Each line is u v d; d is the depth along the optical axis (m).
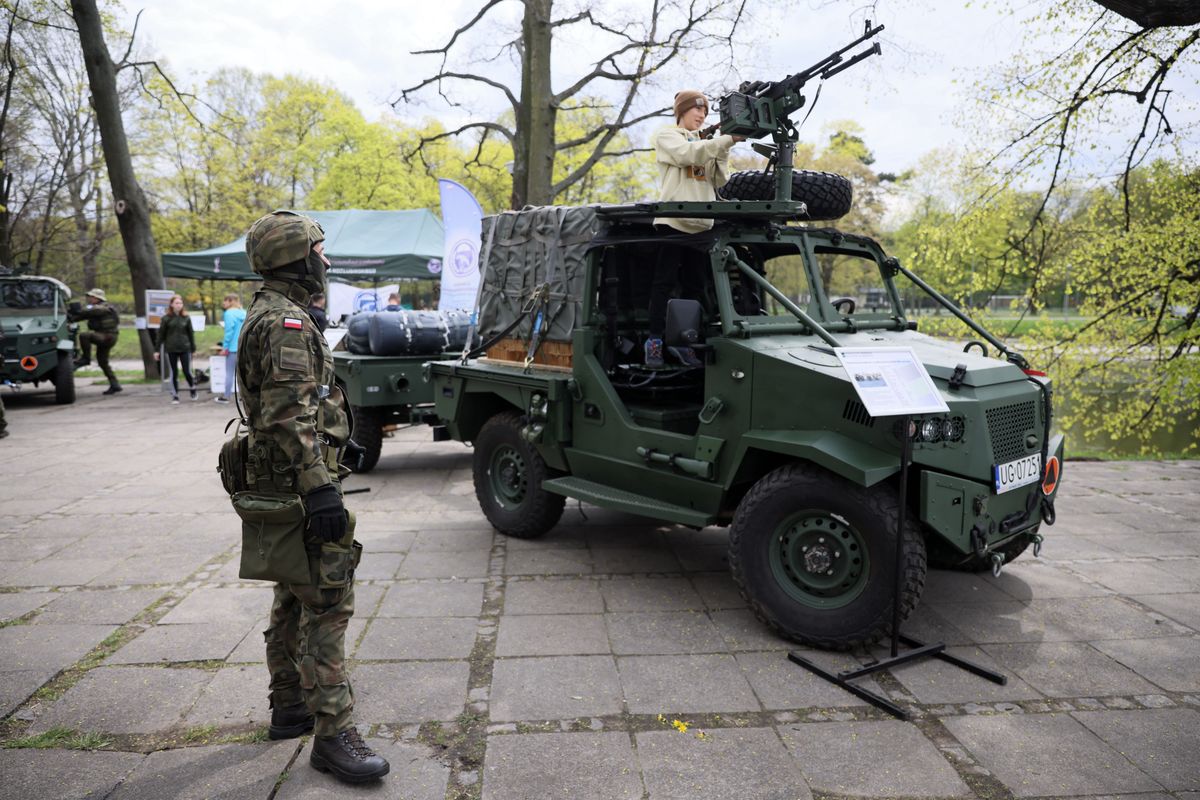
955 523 3.48
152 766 2.75
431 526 5.83
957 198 10.96
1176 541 5.51
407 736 2.95
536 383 4.95
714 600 4.35
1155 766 2.77
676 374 4.60
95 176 27.88
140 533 5.57
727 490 4.03
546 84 12.38
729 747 2.89
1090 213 10.34
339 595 2.60
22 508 6.29
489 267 5.68
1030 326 10.69
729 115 4.16
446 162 29.64
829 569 3.64
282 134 32.41
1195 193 9.16
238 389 2.59
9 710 3.12
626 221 4.61
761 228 4.28
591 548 5.27
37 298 12.89
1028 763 2.79
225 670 3.47
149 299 15.75
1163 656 3.67
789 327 4.20
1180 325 9.85
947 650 3.72
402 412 7.88
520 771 2.73
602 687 3.34
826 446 3.51
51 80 23.48
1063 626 4.02
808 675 3.46
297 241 2.55
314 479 2.43
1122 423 10.72
